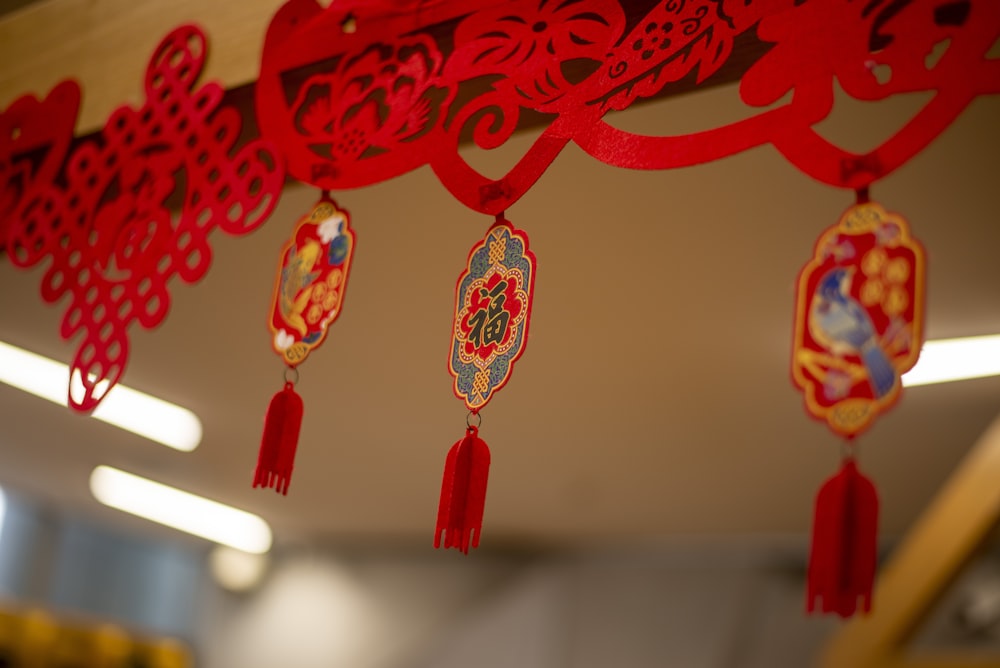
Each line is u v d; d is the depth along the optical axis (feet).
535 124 6.48
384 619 22.34
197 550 24.59
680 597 19.45
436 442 16.31
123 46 8.28
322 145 6.89
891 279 4.64
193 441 17.58
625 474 16.70
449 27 6.70
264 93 7.25
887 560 17.54
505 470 17.34
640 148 5.62
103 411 16.69
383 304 12.46
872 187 9.43
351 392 14.98
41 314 13.60
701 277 11.05
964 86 4.77
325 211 6.70
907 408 13.43
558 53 6.15
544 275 11.44
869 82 5.03
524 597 21.11
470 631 21.39
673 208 10.03
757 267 10.70
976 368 12.19
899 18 5.03
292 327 6.54
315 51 7.14
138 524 22.93
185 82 7.73
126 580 23.71
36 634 21.45
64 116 8.30
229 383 15.24
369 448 17.03
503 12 6.43
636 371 13.21
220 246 11.69
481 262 5.92
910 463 14.97
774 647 18.28
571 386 13.88
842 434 4.57
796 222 9.95
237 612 23.93
